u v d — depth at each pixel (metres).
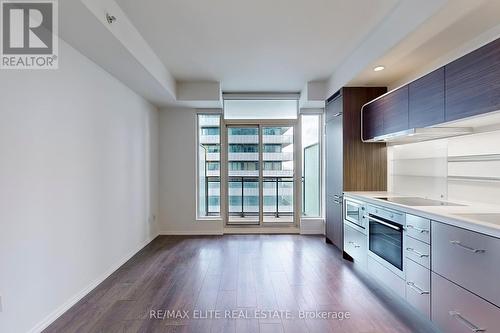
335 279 3.08
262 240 4.72
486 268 1.56
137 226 4.12
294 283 2.98
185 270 3.36
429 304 2.04
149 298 2.64
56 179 2.30
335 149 4.14
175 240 4.74
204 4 2.40
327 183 4.52
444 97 2.14
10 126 1.85
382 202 2.73
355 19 2.66
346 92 3.83
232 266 3.49
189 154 5.15
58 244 2.32
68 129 2.46
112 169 3.31
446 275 1.87
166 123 5.14
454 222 1.79
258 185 5.37
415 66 3.06
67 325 2.19
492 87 1.70
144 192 4.42
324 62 3.76
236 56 3.55
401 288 2.40
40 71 2.12
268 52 3.43
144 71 3.18
